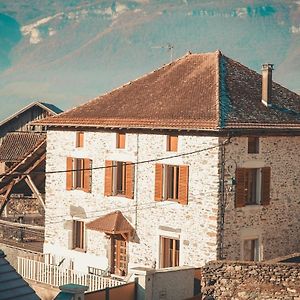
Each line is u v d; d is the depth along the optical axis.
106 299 20.94
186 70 30.11
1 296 12.47
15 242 34.00
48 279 27.42
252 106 27.48
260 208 26.50
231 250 25.50
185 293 22.86
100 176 29.20
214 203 25.00
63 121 30.27
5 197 36.44
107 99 30.66
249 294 21.22
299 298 20.59
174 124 25.78
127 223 27.91
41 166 35.94
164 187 26.70
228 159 25.23
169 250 26.80
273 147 26.92
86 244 29.66
